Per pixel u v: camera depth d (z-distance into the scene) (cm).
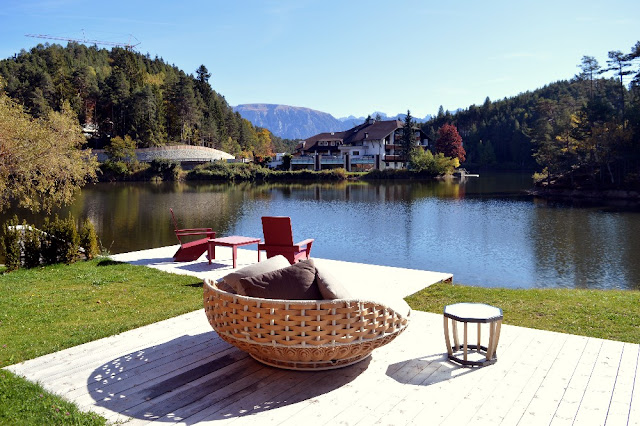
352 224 2700
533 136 7569
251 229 2508
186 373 430
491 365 447
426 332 547
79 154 1783
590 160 5119
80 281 859
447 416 353
